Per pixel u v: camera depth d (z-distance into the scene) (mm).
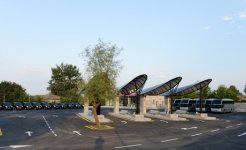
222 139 24531
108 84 34906
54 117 46375
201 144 21641
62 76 125062
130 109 76375
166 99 58094
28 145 20531
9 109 71125
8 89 107812
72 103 83000
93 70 35469
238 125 37250
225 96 94125
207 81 49594
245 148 19922
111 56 36094
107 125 35531
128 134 27438
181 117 48781
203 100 67438
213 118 46250
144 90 55156
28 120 40875
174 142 22578
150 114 51469
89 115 47062
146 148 19625
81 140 23188
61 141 22578
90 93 34281
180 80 48500
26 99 108500
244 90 117812
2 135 26141
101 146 20266
